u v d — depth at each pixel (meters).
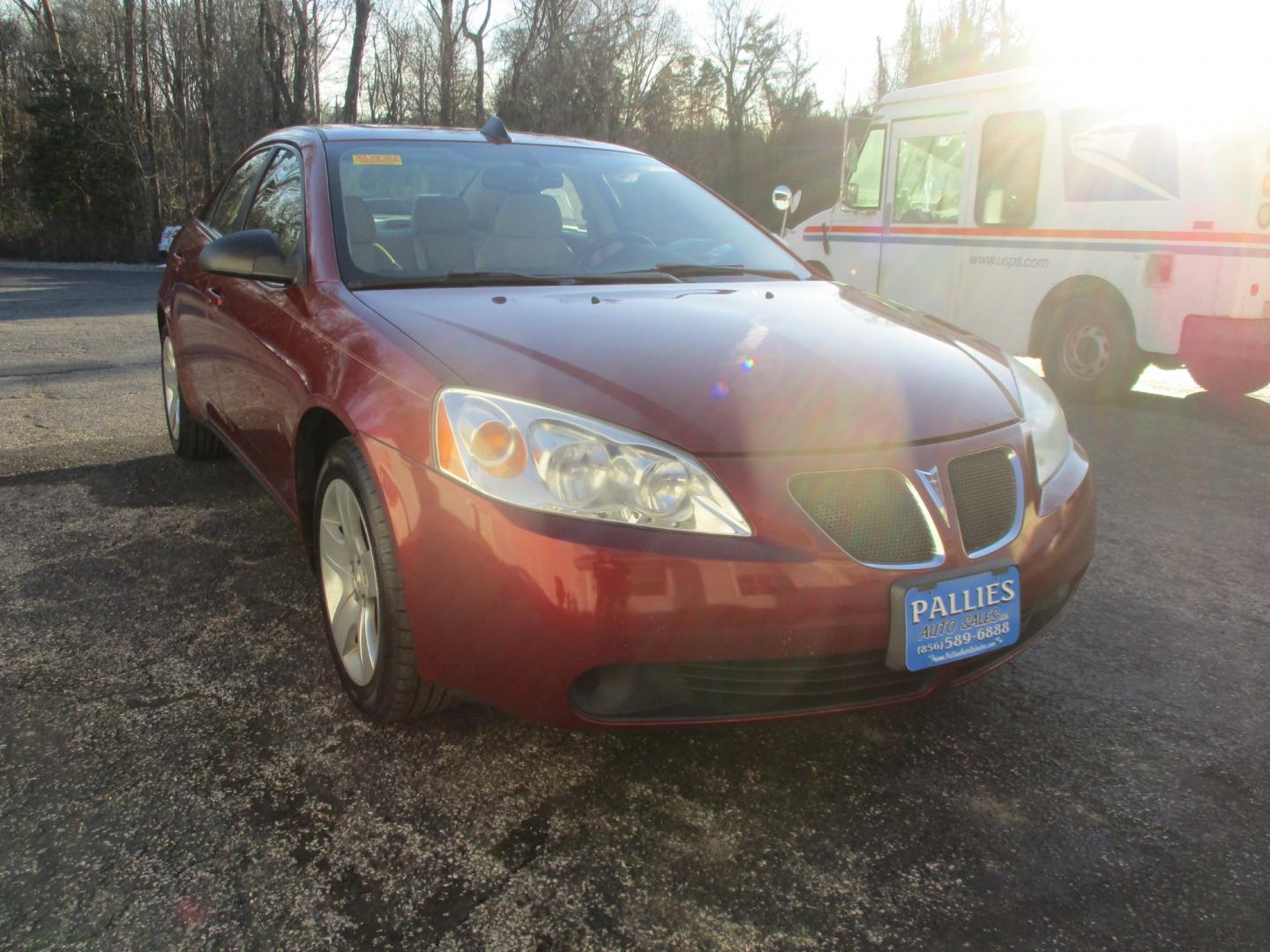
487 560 1.92
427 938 1.72
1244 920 1.79
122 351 8.44
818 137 43.94
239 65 30.08
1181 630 3.06
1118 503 4.44
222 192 4.46
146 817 2.03
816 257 9.38
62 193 27.84
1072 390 7.26
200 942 1.70
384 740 2.34
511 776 2.20
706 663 1.91
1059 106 7.04
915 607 1.98
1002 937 1.75
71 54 29.33
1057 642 2.97
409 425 2.10
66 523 3.85
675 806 2.11
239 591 3.20
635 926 1.76
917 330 2.68
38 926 1.72
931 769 2.27
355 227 2.96
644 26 30.59
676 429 1.96
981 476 2.16
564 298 2.64
